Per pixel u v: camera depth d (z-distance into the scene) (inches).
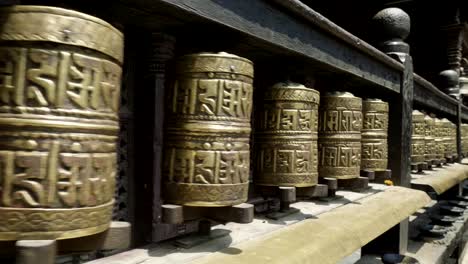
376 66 82.7
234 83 40.9
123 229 32.9
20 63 27.5
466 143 213.2
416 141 116.5
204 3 39.9
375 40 104.0
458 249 148.5
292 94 54.1
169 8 37.5
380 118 80.9
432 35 201.2
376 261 94.7
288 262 40.8
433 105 142.3
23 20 27.5
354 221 59.5
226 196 40.2
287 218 58.1
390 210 70.5
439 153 147.3
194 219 42.4
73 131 28.3
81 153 28.7
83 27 28.5
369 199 76.2
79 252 31.2
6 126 27.2
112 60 31.0
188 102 40.5
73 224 28.6
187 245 43.1
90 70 29.0
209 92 40.1
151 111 46.2
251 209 41.0
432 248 116.3
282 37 52.1
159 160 46.5
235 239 46.9
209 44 45.6
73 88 28.4
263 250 42.9
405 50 98.8
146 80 46.9
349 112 67.1
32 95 27.5
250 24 46.2
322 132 67.6
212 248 43.3
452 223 147.8
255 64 62.4
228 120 40.6
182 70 40.9
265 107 55.3
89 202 29.3
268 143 54.7
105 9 37.9
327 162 66.7
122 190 47.3
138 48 47.7
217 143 40.0
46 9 27.7
